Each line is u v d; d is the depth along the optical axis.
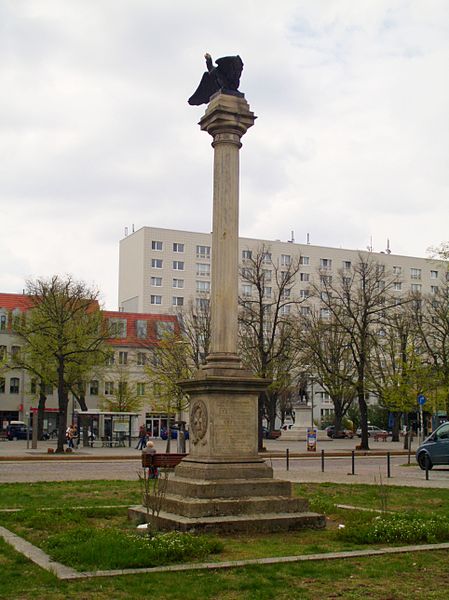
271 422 86.88
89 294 65.06
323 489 24.14
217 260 17.55
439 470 34.94
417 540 13.90
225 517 15.09
